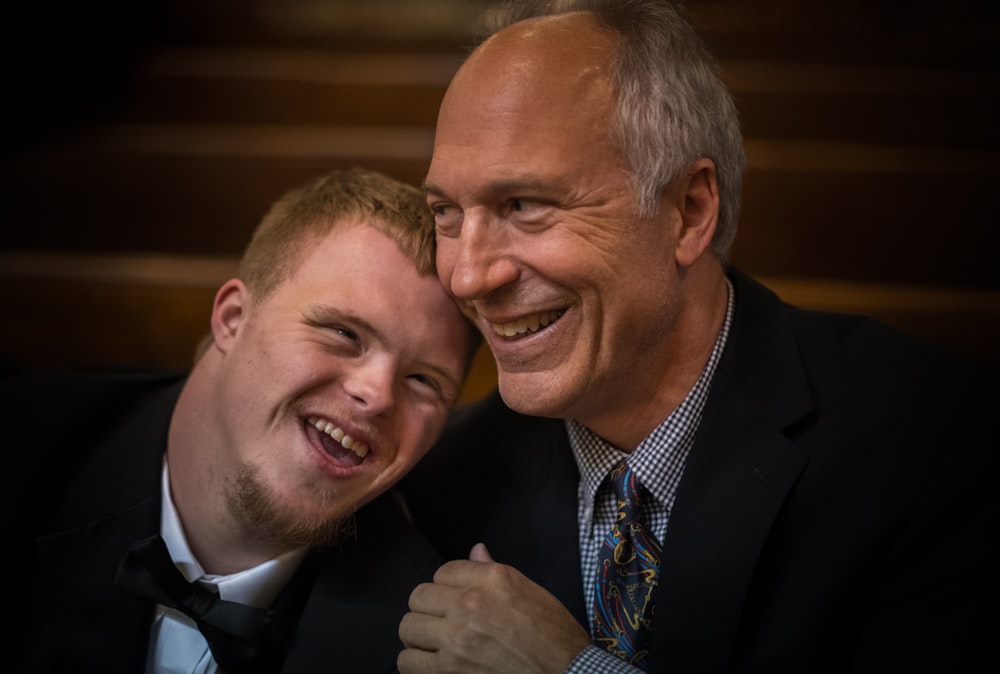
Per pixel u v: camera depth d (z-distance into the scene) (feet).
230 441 4.55
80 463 4.98
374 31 12.47
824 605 4.41
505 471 5.10
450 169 4.27
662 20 4.52
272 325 4.51
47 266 9.82
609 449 4.88
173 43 12.58
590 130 4.20
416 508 5.19
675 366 4.70
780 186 9.77
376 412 4.47
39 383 5.30
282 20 12.73
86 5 11.71
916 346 4.98
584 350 4.42
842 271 9.84
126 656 4.53
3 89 11.05
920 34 11.63
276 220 4.91
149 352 9.50
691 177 4.53
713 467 4.60
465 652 4.27
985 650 4.20
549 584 4.81
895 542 4.46
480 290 4.27
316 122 11.49
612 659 4.23
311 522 4.50
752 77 11.01
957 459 4.49
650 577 4.68
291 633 4.70
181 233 10.28
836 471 4.52
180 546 4.70
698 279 4.72
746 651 4.44
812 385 4.77
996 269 9.70
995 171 9.62
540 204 4.23
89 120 11.53
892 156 10.20
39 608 4.61
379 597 4.64
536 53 4.24
